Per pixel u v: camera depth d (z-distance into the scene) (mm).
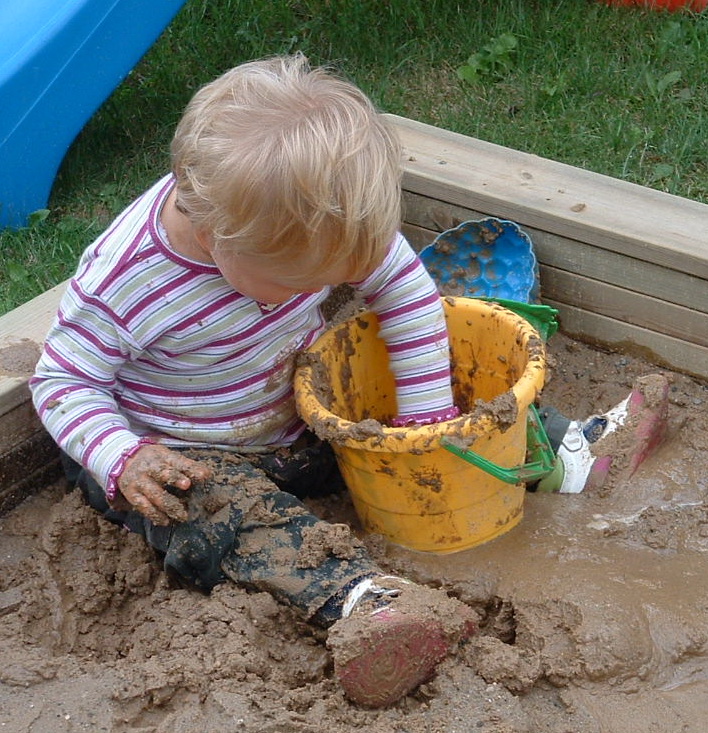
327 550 1833
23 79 3070
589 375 2455
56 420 1848
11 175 3170
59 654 1896
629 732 1635
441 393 2039
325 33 3947
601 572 1907
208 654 1716
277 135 1541
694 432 2270
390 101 3531
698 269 2248
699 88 3398
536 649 1781
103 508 2045
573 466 2150
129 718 1621
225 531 1855
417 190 2545
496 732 1598
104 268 1806
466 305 2133
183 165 1634
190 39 3986
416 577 1942
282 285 1666
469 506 1947
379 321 2059
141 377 1960
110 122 3678
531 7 3896
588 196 2434
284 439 2100
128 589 1984
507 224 2428
